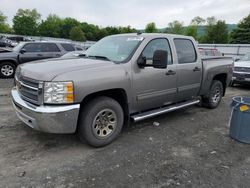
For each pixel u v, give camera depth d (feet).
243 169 11.21
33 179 9.72
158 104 15.42
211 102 20.71
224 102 24.40
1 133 13.87
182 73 16.33
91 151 12.26
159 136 14.57
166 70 15.06
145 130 15.46
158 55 12.84
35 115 10.88
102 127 12.53
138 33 15.40
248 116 13.66
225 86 21.94
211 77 19.25
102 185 9.55
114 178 10.03
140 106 14.21
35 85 11.14
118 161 11.39
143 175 10.35
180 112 19.94
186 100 18.20
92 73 11.56
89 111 11.79
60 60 13.48
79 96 11.04
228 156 12.41
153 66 13.08
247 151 13.07
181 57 16.55
